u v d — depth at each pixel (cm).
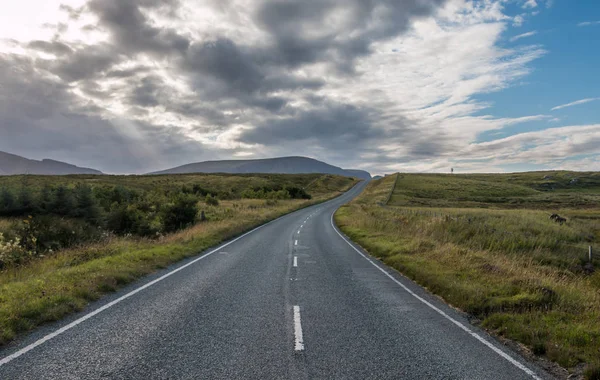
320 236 2125
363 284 923
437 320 642
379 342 521
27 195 1822
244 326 570
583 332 557
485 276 951
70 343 480
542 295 755
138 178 10094
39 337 500
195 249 1405
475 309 700
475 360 470
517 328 579
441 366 447
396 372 425
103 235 1600
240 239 1858
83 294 707
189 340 504
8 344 473
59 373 393
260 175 13838
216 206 4006
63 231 1504
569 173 12644
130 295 748
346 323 604
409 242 1642
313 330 562
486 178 12650
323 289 848
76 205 1875
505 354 496
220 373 405
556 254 1725
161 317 604
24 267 991
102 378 385
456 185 9556
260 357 453
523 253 1648
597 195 7881
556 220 3027
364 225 2502
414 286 921
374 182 13225
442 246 1445
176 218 2180
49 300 631
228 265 1127
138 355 447
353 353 477
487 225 2197
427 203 6353
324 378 402
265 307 681
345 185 13075
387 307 715
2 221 1589
